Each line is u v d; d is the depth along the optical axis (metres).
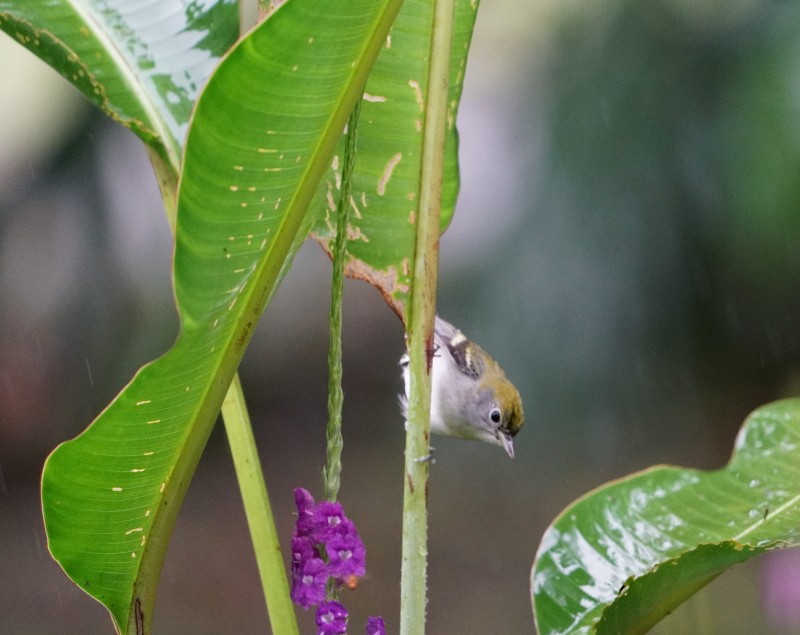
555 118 10.17
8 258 12.16
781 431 5.15
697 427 13.86
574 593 4.72
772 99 9.43
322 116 3.14
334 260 3.46
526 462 16.25
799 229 9.75
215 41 4.35
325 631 3.54
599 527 4.90
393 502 17.47
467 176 12.34
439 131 3.78
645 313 10.96
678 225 10.05
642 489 5.00
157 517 3.65
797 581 10.76
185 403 3.42
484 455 16.92
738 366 13.05
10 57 11.59
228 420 4.05
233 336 3.40
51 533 3.59
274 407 19.39
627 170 9.99
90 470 3.47
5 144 11.65
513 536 15.89
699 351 12.84
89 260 12.29
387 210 3.99
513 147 10.73
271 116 3.07
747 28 9.59
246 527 17.28
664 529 4.86
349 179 3.45
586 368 11.32
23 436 16.34
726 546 3.89
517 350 11.16
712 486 4.99
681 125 9.74
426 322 3.76
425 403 3.72
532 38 11.19
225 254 3.21
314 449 18.95
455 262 11.93
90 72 4.30
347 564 3.55
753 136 9.52
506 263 10.81
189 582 15.97
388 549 16.36
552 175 10.22
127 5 4.37
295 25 2.95
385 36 3.10
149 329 12.73
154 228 12.48
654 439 14.30
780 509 4.82
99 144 11.69
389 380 19.33
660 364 12.26
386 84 3.98
